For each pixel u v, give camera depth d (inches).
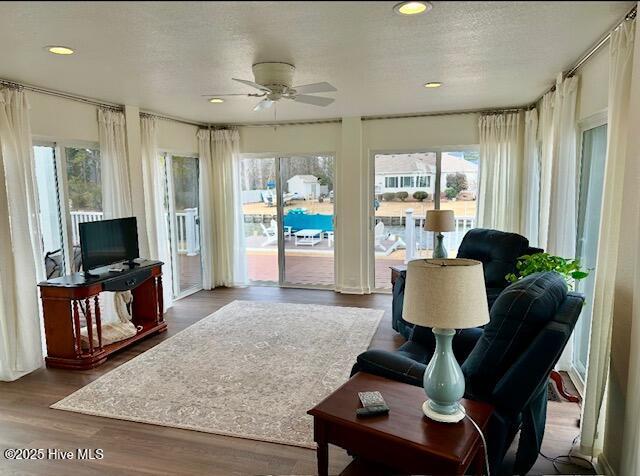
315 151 242.5
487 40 105.7
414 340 119.6
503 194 208.8
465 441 66.1
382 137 229.8
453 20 92.0
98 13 85.8
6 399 126.4
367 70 132.8
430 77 142.1
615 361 87.7
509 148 205.8
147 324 179.2
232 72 133.9
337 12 86.9
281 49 111.0
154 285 180.4
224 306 218.7
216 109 200.5
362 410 73.2
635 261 76.0
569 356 137.2
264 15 88.0
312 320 194.1
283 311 208.5
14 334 140.1
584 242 132.1
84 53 112.3
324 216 250.4
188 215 245.8
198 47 108.7
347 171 234.2
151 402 123.3
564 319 77.1
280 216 257.8
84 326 170.7
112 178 181.3
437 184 230.2
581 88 126.5
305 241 256.5
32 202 144.7
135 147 193.5
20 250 141.1
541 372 73.7
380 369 89.6
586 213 130.5
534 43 107.7
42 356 148.7
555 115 136.4
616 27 95.6
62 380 138.4
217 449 101.7
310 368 143.8
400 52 114.4
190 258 249.1
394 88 159.0
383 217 240.8
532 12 88.0
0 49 107.8
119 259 169.5
